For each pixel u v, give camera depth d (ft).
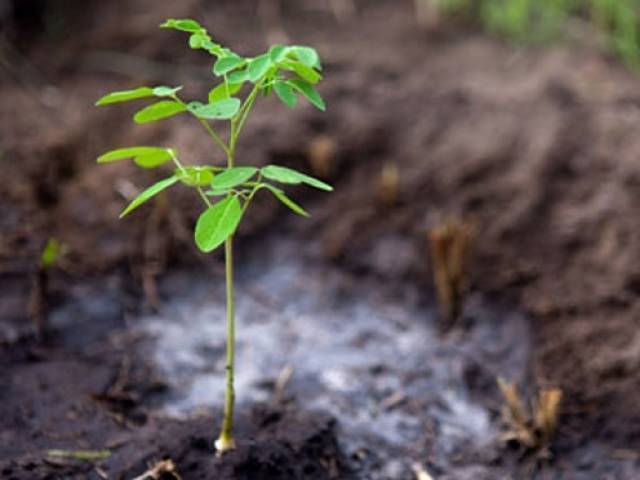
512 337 3.28
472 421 3.10
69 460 2.82
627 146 3.61
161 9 4.19
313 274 3.46
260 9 4.28
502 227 3.47
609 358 3.18
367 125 3.70
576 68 3.99
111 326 3.25
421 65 4.01
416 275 3.43
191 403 3.08
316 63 2.53
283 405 3.09
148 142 3.63
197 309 3.34
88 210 3.48
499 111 3.73
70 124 3.69
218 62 2.56
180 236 3.46
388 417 3.09
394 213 3.55
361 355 3.25
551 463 3.01
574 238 3.44
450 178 3.58
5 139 3.60
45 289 3.25
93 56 4.00
